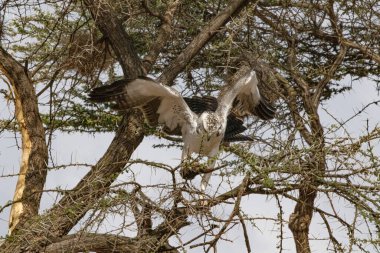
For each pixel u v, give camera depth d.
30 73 14.73
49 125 15.75
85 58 14.73
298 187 10.72
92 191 10.48
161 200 10.08
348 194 10.52
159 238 10.99
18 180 13.82
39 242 11.65
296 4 15.21
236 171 10.11
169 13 16.05
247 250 9.94
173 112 12.54
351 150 10.52
